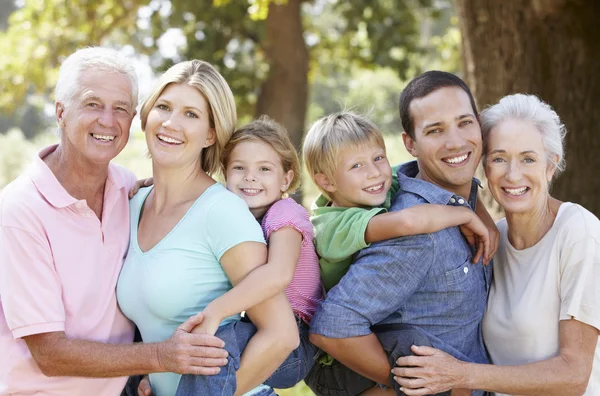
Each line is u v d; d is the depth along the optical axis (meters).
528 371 2.76
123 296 2.78
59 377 2.71
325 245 3.00
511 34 5.52
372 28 14.10
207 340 2.50
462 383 2.73
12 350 2.71
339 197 3.15
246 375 2.64
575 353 2.77
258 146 3.04
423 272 2.82
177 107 2.76
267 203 3.04
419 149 3.06
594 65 5.43
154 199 2.90
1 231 2.66
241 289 2.59
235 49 13.59
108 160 2.82
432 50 17.53
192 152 2.78
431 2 14.45
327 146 3.05
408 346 2.78
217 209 2.69
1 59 12.84
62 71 2.85
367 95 30.55
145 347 2.56
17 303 2.62
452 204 2.97
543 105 2.96
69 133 2.79
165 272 2.67
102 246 2.81
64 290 2.71
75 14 12.55
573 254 2.80
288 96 12.40
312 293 3.00
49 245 2.70
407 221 2.77
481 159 3.12
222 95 2.84
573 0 5.26
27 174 2.80
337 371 3.14
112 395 2.80
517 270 2.98
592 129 5.45
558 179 5.53
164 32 13.12
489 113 3.04
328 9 18.33
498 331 2.98
